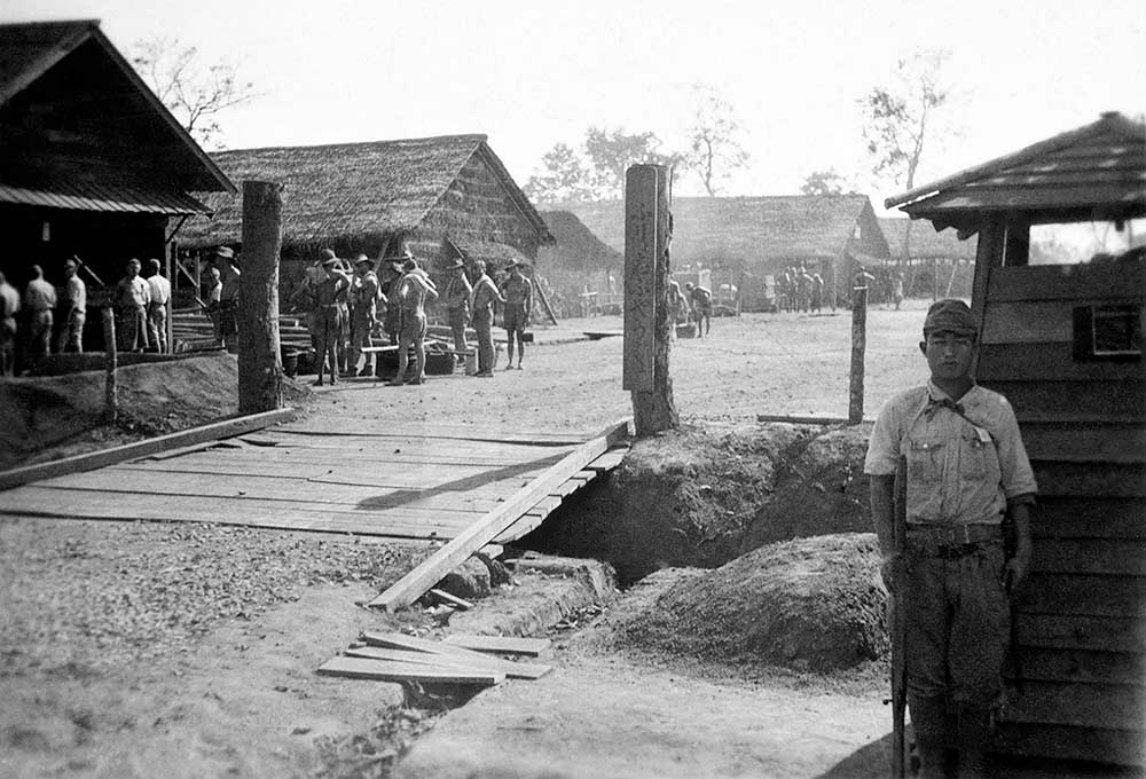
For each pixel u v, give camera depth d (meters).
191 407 9.96
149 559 5.93
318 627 5.39
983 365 4.24
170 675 4.35
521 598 6.64
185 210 8.51
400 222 25.73
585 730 4.42
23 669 4.02
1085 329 4.17
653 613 6.12
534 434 10.39
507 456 9.41
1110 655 4.12
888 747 4.32
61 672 4.07
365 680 4.91
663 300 9.81
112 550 5.95
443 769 4.04
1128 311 4.13
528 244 31.75
